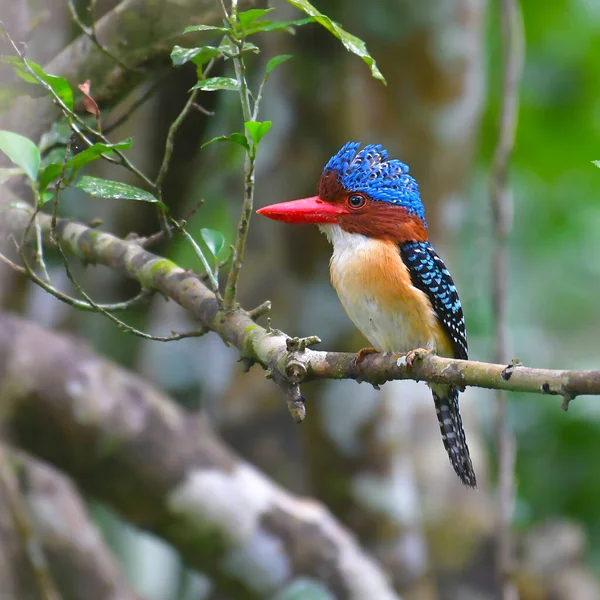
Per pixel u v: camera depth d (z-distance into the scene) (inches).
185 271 235.5
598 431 544.7
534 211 619.2
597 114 597.6
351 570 390.6
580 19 576.4
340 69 441.1
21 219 269.4
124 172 429.1
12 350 365.7
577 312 605.9
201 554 388.2
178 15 274.1
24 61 212.7
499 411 355.3
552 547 467.8
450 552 466.3
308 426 449.4
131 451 376.5
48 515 428.5
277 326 459.2
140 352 504.7
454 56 453.1
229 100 463.8
